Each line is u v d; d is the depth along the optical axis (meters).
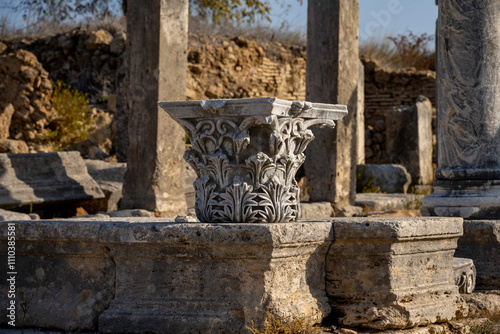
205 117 4.48
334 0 9.80
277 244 4.09
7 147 11.88
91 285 4.57
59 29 17.56
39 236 4.63
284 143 4.47
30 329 4.68
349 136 10.09
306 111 4.56
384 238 4.54
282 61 17.70
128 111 8.79
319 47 9.88
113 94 15.71
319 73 9.88
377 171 13.80
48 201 8.15
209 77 16.39
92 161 10.25
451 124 6.60
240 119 4.37
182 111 4.53
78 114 14.29
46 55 16.88
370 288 4.63
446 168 6.65
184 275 4.34
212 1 17.59
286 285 4.32
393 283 4.60
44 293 4.71
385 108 19.89
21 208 8.03
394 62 22.25
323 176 9.93
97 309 4.53
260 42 17.73
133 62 8.71
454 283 5.20
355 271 4.67
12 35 17.39
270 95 17.42
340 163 9.93
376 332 4.54
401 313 4.57
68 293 4.64
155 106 8.56
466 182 6.46
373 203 10.59
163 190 8.64
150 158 8.59
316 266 4.65
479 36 6.44
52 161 8.57
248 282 4.20
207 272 4.29
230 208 4.42
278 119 4.36
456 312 5.07
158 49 8.54
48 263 4.71
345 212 9.85
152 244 4.29
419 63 22.42
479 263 6.19
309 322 4.38
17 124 13.65
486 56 6.44
